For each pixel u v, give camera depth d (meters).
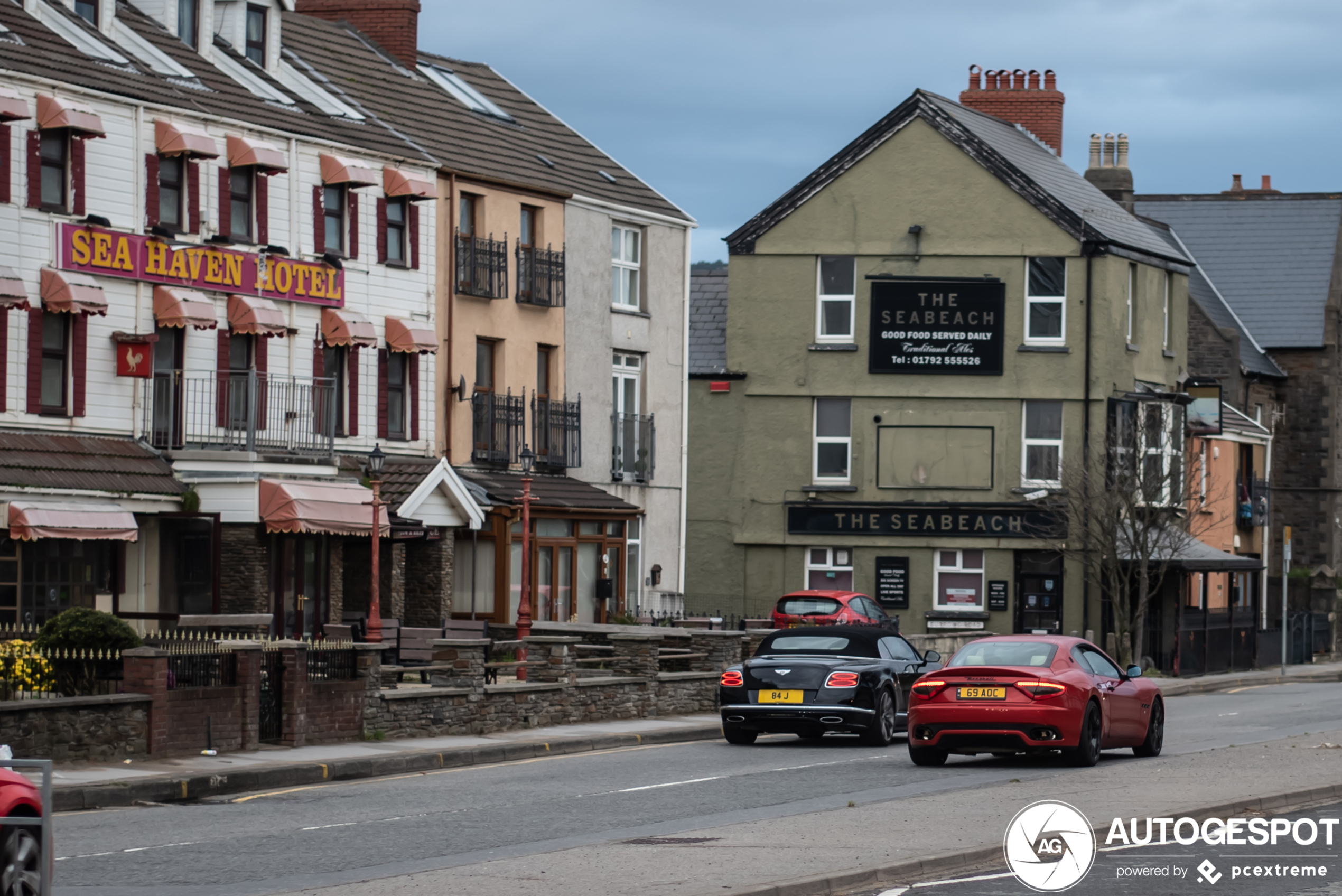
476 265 38.59
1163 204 66.19
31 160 29.36
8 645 20.73
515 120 44.38
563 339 41.44
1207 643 46.84
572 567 40.09
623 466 43.50
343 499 31.84
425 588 35.50
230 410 31.64
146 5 34.72
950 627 46.44
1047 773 20.55
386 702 23.61
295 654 22.28
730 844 14.38
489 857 14.24
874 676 24.84
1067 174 51.00
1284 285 62.94
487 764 22.59
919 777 20.39
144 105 31.14
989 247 46.97
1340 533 62.91
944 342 47.03
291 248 34.19
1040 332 46.84
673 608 44.41
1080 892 12.59
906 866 13.24
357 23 43.53
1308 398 62.03
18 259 29.11
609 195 43.41
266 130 33.56
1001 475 46.62
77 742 19.59
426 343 36.53
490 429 38.72
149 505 29.98
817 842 14.45
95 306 29.77
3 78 28.80
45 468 28.44
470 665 24.97
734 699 24.88
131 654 20.53
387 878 12.80
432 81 43.44
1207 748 24.67
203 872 13.53
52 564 29.09
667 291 45.31
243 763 20.20
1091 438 46.16
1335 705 33.72
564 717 26.83
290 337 34.09
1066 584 45.91
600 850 14.12
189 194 32.09
